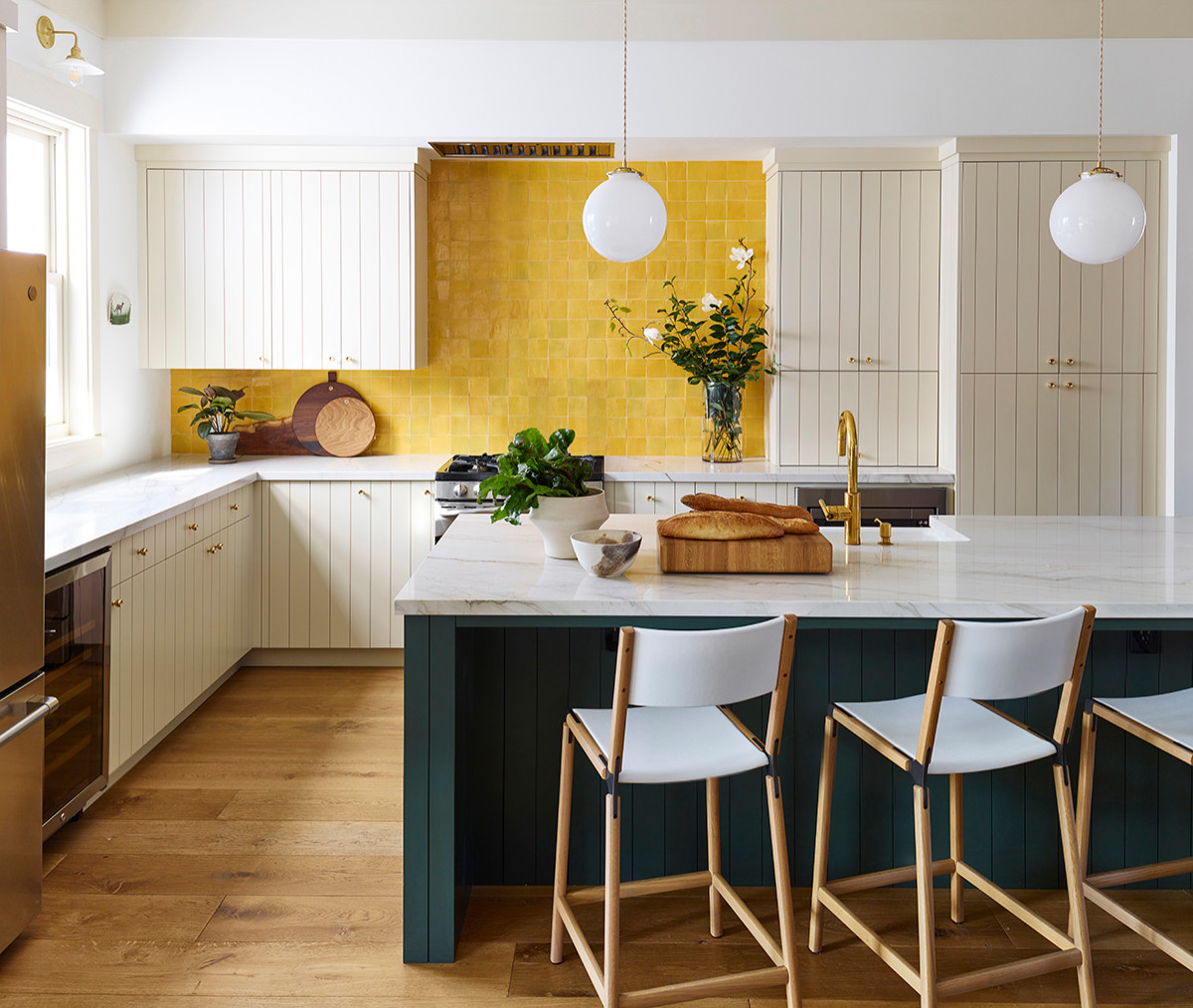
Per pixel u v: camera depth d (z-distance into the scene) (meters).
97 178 4.31
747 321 5.14
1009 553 2.85
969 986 2.10
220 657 4.20
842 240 4.66
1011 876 2.72
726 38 4.34
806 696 2.69
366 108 4.38
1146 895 2.70
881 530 3.01
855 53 4.35
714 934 2.50
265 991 2.27
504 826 2.76
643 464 4.86
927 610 2.28
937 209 4.65
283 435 5.20
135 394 4.74
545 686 2.73
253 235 4.69
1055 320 4.49
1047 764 2.70
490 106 4.37
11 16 2.45
